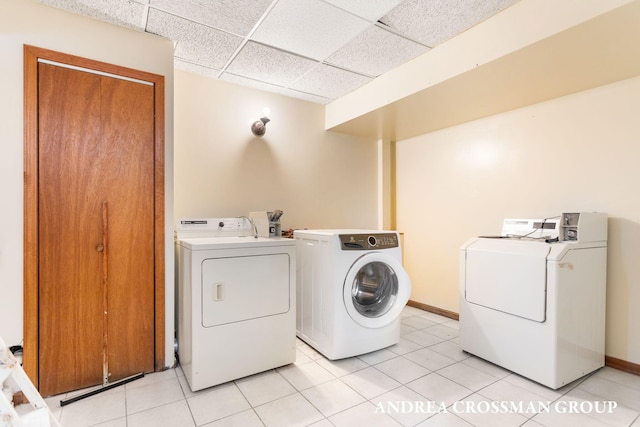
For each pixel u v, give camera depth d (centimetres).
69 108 192
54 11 188
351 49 242
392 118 320
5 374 126
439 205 360
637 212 221
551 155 265
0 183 175
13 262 177
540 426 162
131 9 193
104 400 183
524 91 249
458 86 240
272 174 326
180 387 198
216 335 198
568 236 217
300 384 203
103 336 201
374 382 206
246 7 193
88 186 197
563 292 198
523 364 211
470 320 245
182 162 276
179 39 227
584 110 246
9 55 177
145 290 214
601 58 195
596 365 223
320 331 247
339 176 376
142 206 213
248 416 170
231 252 204
